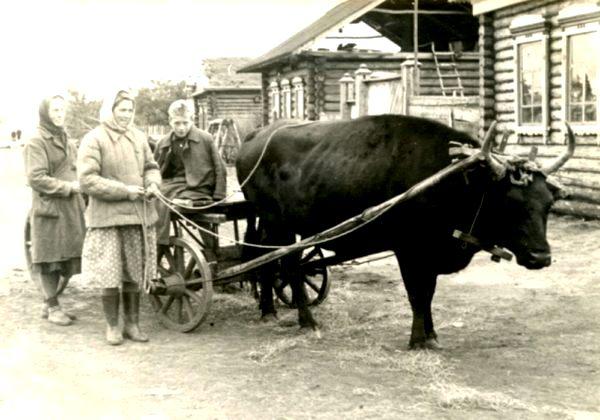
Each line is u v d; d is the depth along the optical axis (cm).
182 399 496
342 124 664
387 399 497
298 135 692
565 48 1340
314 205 663
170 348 627
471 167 538
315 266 684
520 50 1468
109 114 636
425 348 610
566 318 721
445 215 573
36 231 691
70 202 699
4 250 1138
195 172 748
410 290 609
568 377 545
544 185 546
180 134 743
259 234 760
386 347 622
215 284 714
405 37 2712
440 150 582
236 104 4309
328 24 2388
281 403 489
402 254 602
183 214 705
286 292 851
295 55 2414
